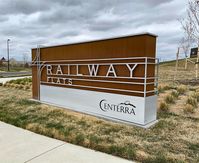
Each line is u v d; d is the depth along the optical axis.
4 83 14.71
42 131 4.53
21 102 7.80
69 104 6.77
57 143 3.91
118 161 3.18
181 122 5.13
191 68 24.44
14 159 3.25
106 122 5.21
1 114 6.05
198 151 3.53
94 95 5.89
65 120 5.40
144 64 4.70
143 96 4.74
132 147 3.68
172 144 3.82
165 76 16.77
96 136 4.21
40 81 7.93
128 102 5.04
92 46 5.88
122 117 5.20
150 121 5.04
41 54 7.85
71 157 3.31
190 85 11.14
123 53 5.11
